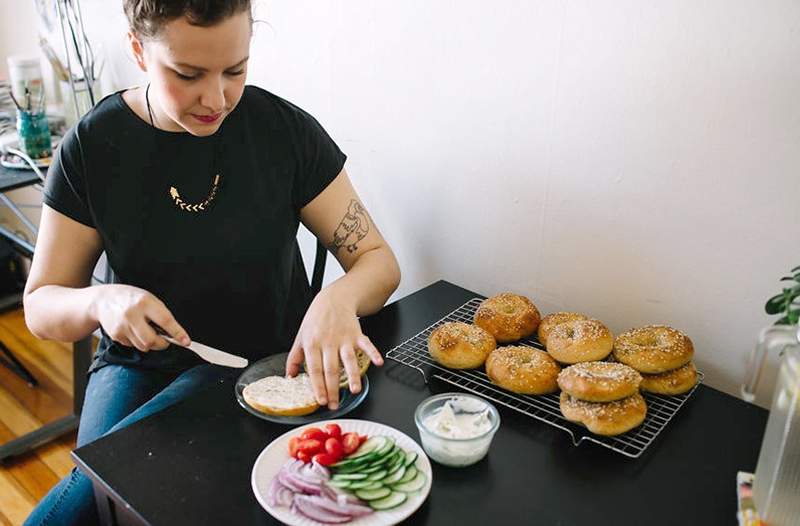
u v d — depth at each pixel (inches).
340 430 35.9
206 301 50.7
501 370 40.8
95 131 46.4
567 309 52.9
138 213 47.2
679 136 43.7
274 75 67.1
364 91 59.8
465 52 51.9
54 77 85.3
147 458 35.5
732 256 43.9
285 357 44.4
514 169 52.1
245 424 38.3
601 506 32.7
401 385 41.9
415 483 33.0
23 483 73.4
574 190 49.4
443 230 58.5
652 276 47.7
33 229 76.0
